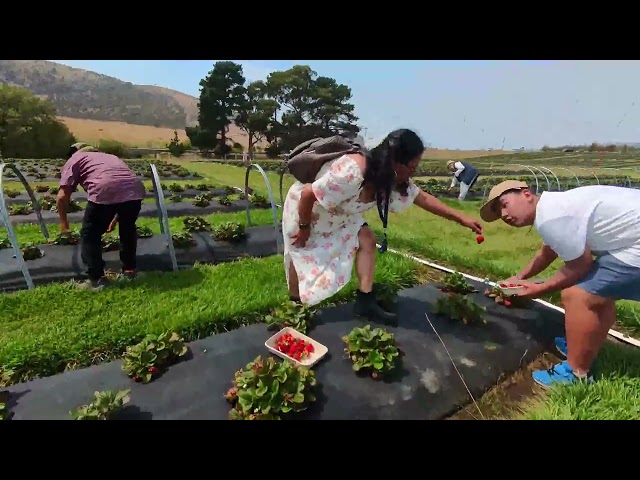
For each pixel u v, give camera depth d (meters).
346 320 3.94
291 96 43.72
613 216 2.64
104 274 4.85
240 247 6.34
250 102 45.50
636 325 3.94
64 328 3.71
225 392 2.93
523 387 3.17
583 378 3.07
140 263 5.49
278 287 4.69
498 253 6.03
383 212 3.27
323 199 2.96
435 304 4.09
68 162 4.60
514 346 3.56
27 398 2.86
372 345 3.16
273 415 2.62
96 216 4.39
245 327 3.88
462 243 6.53
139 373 3.01
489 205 3.31
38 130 30.36
